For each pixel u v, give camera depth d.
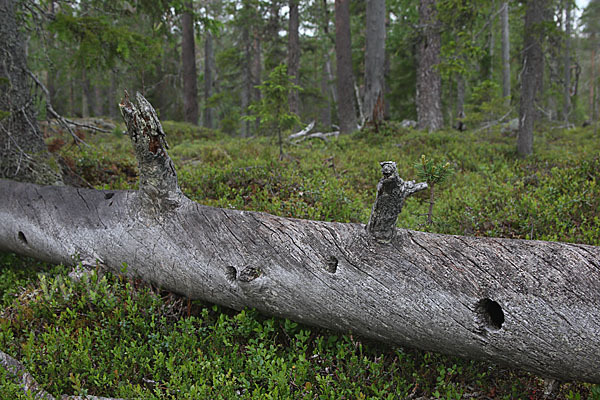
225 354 3.39
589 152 9.20
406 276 2.98
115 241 4.30
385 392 2.93
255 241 3.59
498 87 13.52
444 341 2.93
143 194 4.05
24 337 3.71
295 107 20.09
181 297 4.17
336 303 3.21
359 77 25.53
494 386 3.13
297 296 3.37
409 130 13.52
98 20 6.74
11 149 6.11
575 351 2.50
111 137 12.52
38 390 2.90
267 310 3.59
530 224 4.92
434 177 4.18
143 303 3.90
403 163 8.75
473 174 8.19
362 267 3.11
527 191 6.31
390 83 22.36
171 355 3.27
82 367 3.16
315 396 2.93
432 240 3.06
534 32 9.42
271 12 22.38
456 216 5.46
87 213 4.62
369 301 3.08
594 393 2.72
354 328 3.28
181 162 8.77
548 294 2.58
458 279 2.84
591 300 2.48
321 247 3.31
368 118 13.39
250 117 8.56
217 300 3.85
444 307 2.85
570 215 5.22
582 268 2.59
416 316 2.94
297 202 5.45
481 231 5.05
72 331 3.66
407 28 21.78
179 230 3.94
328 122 28.09
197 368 3.10
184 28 20.17
